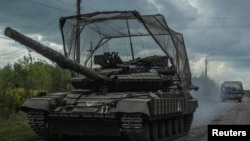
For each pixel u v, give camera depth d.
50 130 14.17
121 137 15.69
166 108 14.68
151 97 13.37
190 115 19.41
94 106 13.48
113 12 15.00
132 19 15.60
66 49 16.41
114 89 14.82
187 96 18.59
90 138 15.66
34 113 14.03
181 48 17.95
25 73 27.56
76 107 13.69
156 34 15.89
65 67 13.04
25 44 11.41
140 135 13.13
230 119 26.27
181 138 17.05
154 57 16.78
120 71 15.18
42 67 29.28
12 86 25.59
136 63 16.45
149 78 14.80
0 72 27.14
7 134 15.88
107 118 13.14
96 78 14.13
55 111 13.77
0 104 21.84
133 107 12.57
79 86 15.12
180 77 17.59
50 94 14.88
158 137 15.52
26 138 15.14
